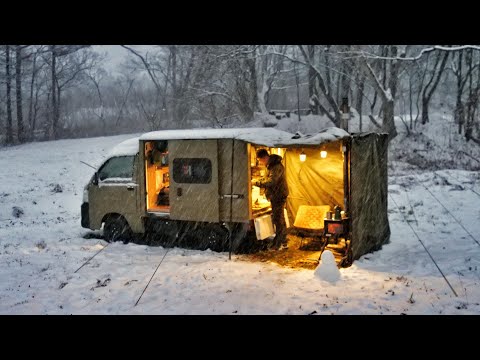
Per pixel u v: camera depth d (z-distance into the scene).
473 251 9.16
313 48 32.09
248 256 9.05
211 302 6.67
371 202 9.16
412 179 18.73
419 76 35.41
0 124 40.78
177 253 9.42
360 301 6.50
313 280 7.45
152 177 10.26
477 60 35.62
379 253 9.18
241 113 33.47
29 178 20.06
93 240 10.82
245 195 8.95
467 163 23.98
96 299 6.92
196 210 9.32
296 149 10.20
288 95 50.44
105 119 50.19
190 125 37.75
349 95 37.81
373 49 29.95
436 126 33.06
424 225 11.65
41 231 12.03
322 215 9.34
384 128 27.78
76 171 21.69
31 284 7.67
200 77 34.16
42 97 49.81
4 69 38.62
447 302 6.40
